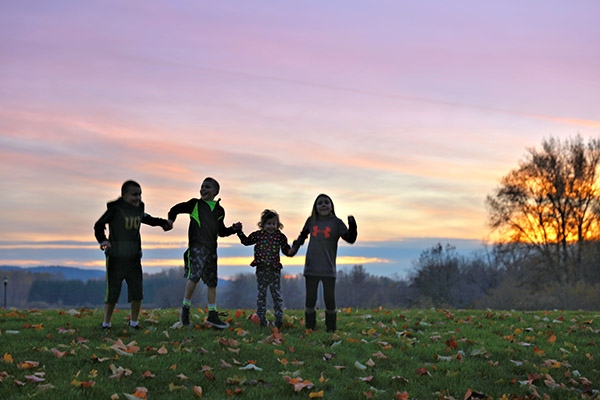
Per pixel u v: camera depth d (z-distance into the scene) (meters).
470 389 5.94
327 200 8.71
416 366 6.96
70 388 5.36
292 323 9.21
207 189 8.33
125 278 7.92
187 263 8.29
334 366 6.67
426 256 44.59
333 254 8.71
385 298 61.53
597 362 7.54
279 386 5.86
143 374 5.85
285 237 9.01
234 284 75.31
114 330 7.92
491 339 8.56
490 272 42.62
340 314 11.20
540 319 10.90
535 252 36.97
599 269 34.47
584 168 35.94
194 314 9.92
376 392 5.88
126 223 7.72
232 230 8.65
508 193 37.94
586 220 35.56
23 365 5.88
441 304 42.38
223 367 6.30
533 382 6.65
